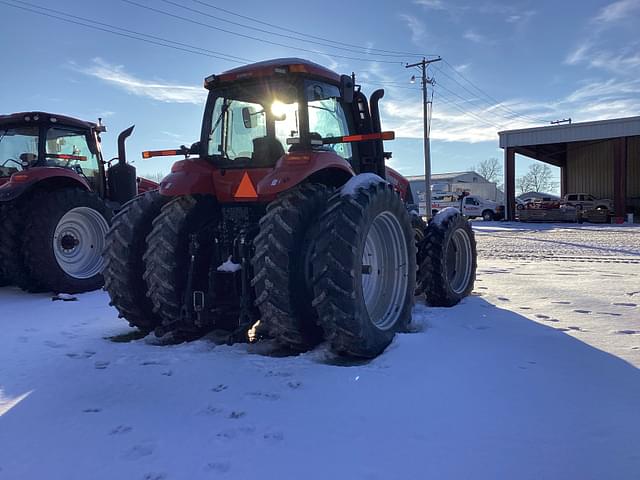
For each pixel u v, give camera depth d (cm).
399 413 285
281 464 233
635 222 2812
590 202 3066
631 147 3606
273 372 351
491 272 855
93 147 828
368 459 237
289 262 384
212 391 319
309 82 449
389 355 384
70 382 338
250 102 458
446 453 242
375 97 520
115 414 288
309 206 404
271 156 443
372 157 520
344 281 371
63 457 242
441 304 569
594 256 1119
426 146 3216
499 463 234
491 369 351
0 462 239
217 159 467
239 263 427
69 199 706
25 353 405
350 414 284
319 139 436
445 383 327
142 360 381
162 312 435
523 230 2175
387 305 458
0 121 744
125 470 230
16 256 692
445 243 561
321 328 417
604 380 332
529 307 557
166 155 495
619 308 548
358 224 379
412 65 3222
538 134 3072
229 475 224
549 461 235
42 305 619
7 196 652
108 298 673
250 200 428
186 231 441
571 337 429
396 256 463
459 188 4931
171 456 241
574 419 277
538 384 325
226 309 425
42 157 745
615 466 230
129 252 455
